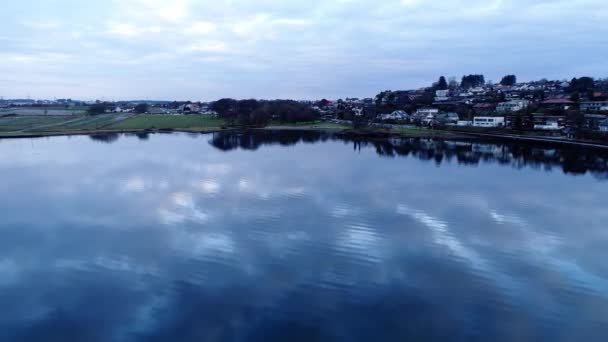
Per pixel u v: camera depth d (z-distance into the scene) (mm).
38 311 16781
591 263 21250
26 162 51594
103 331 15531
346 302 17391
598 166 51062
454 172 46375
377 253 22266
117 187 36844
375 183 39594
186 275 19719
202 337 15164
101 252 22375
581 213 29891
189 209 29906
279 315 16469
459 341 14898
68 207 30562
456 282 19125
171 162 51625
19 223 27016
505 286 18797
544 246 23469
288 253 22188
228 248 22797
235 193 34688
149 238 24266
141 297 17797
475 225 26891
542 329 15633
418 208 30672
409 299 17625
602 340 15031
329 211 29578
